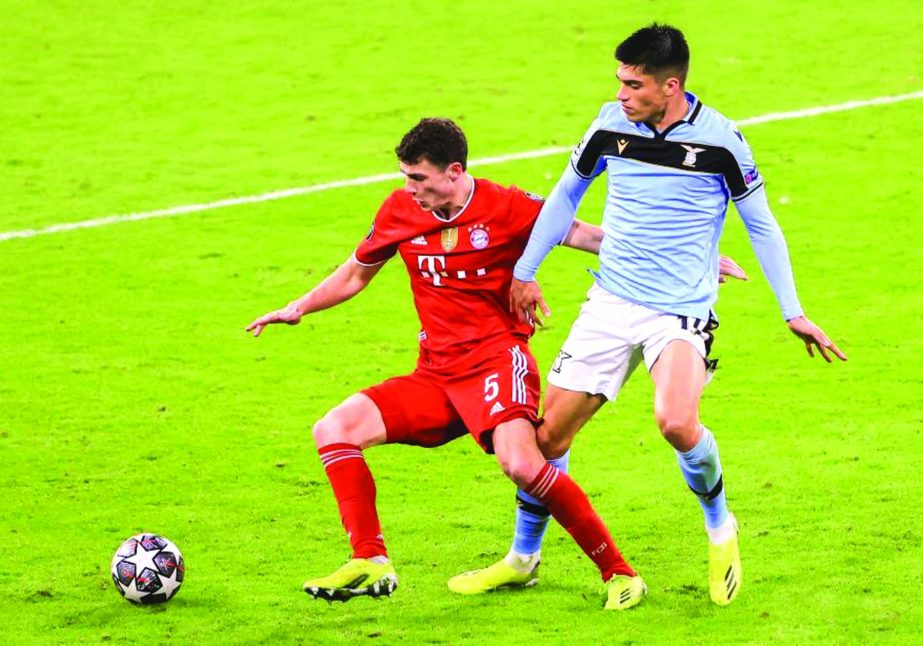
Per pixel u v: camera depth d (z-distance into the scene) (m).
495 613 21.44
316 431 20.77
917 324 36.28
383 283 41.00
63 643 20.59
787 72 58.72
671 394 20.25
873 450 28.59
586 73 59.91
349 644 20.41
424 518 26.20
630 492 27.09
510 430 20.48
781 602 21.45
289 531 25.75
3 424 31.30
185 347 36.38
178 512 26.69
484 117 55.22
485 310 21.12
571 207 21.28
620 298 21.22
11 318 38.41
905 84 56.56
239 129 55.03
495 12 68.00
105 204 47.66
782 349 35.12
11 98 58.66
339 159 51.59
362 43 64.56
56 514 26.55
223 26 67.50
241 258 43.06
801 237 43.16
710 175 20.69
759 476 27.47
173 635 20.89
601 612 21.31
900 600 21.36
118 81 60.59
